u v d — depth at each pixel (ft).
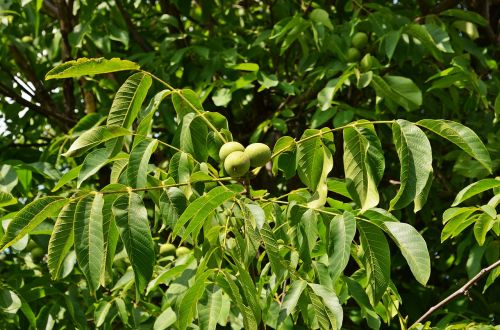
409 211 12.64
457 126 6.33
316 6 13.11
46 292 9.79
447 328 7.85
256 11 16.07
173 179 6.64
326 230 6.52
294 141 6.84
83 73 6.55
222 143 7.23
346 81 12.17
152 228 14.10
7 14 13.69
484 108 13.47
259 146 6.82
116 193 6.07
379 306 8.05
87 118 11.80
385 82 10.66
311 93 12.98
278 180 14.21
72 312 9.51
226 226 6.63
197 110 7.15
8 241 5.69
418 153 6.18
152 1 16.55
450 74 11.43
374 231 6.22
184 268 7.81
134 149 6.61
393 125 6.36
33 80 14.02
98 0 13.29
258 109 14.43
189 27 15.97
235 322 9.36
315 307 6.29
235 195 6.27
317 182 6.79
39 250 11.24
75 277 10.73
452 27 12.78
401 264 12.53
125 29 13.67
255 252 6.11
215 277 6.38
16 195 11.60
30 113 14.69
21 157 14.52
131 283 9.65
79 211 5.75
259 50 13.43
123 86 6.84
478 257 9.84
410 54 11.85
